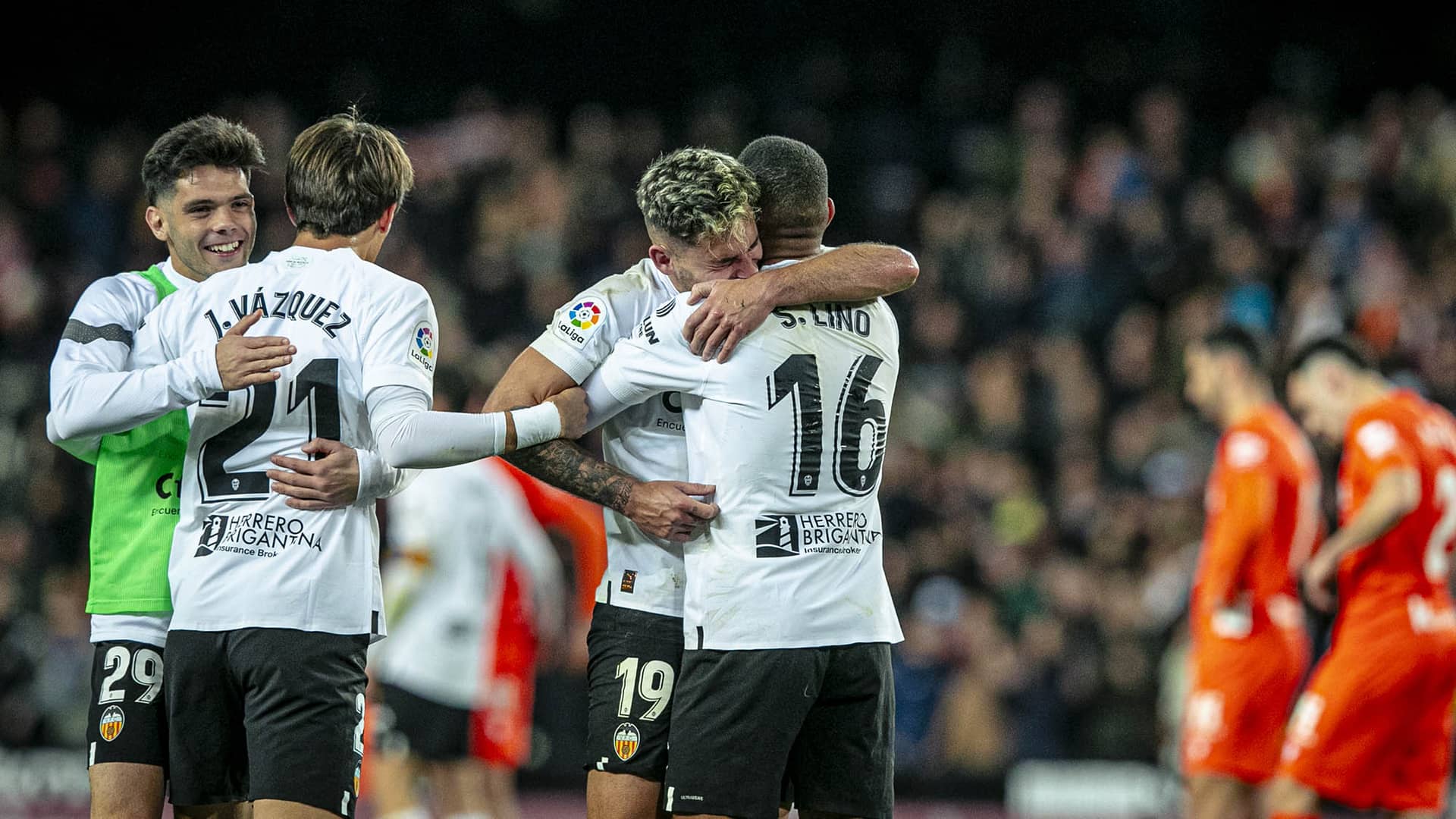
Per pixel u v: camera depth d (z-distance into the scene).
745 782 15.46
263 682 15.38
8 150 55.78
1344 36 65.81
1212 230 54.66
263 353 15.11
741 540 15.62
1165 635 39.72
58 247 53.38
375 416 15.41
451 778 26.50
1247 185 57.00
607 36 64.00
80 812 35.47
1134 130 61.44
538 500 27.41
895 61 64.31
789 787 16.98
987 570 42.25
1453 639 25.34
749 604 15.52
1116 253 53.28
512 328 50.25
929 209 55.84
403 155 16.83
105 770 16.17
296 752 15.34
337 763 15.52
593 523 27.70
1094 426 47.84
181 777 15.91
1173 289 51.91
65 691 40.16
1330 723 25.08
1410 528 25.25
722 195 15.57
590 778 16.80
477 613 26.42
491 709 26.44
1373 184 57.59
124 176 55.62
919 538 42.75
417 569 26.19
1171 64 64.62
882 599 16.27
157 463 16.58
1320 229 55.03
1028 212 55.09
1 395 47.59
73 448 16.70
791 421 15.66
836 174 59.12
